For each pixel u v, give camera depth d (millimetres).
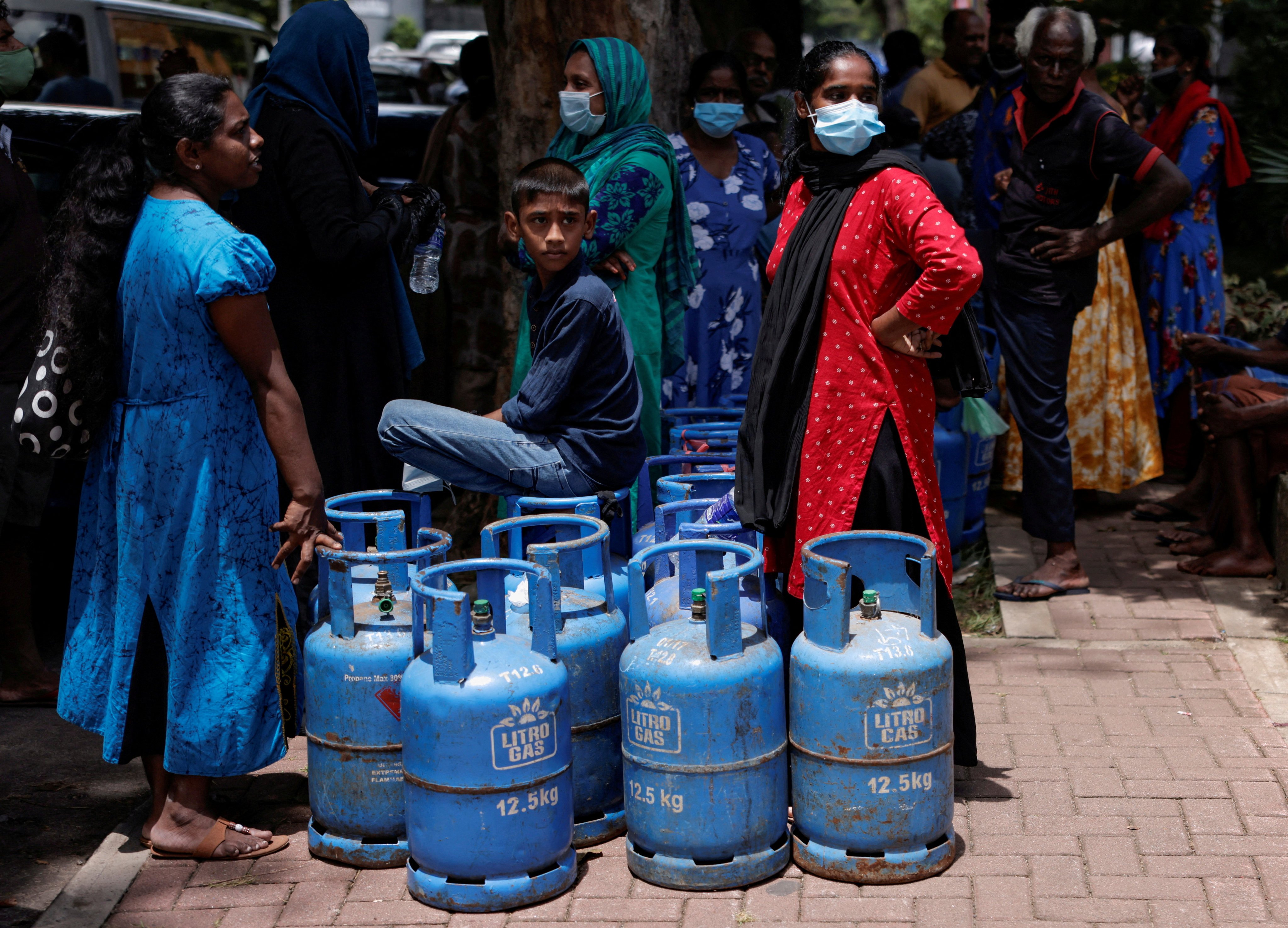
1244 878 3250
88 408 3379
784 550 3584
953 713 3434
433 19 34062
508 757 3066
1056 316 5188
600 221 4543
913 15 24594
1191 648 4781
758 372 3549
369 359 4551
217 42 11094
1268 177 8250
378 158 7855
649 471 4207
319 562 3564
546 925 3107
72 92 9242
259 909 3242
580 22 5543
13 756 4254
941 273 3213
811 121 3439
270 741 3473
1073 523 5355
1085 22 4988
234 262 3248
